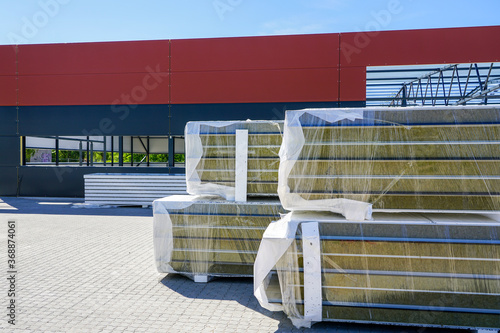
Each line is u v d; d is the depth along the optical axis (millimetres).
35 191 13055
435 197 3113
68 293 4086
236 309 3678
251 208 4445
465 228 3045
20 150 12930
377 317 3150
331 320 3207
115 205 11508
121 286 4332
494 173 3043
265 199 4699
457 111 3107
